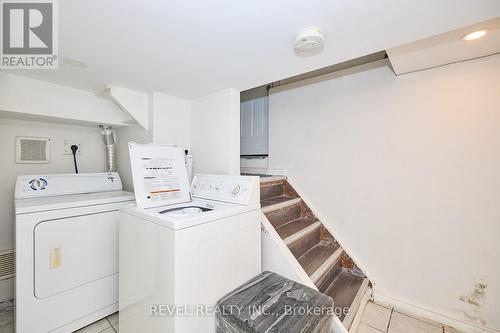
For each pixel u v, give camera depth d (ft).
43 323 4.58
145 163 4.99
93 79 5.40
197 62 4.54
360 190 6.67
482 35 4.05
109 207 5.56
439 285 5.49
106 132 7.43
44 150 6.51
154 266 3.73
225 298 3.97
